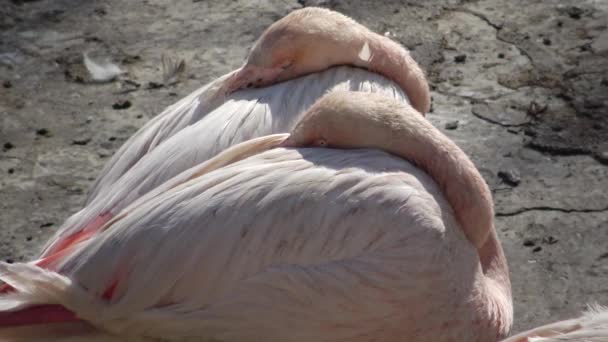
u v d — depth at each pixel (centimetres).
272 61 490
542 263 559
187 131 459
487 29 782
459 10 809
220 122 460
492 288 459
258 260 405
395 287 410
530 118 682
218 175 417
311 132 433
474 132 671
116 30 809
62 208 621
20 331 419
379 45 497
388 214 408
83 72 758
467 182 433
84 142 682
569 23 782
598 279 545
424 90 508
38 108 720
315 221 405
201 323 412
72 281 413
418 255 410
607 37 762
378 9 816
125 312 411
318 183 409
